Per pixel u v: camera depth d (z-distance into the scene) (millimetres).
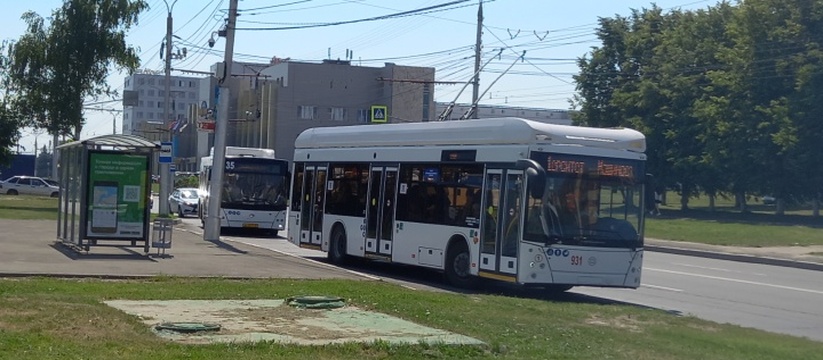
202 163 43406
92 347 9219
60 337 9680
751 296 20156
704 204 85812
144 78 151250
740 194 64188
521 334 11555
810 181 57125
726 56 60781
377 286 16500
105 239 21516
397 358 9570
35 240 24453
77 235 21781
